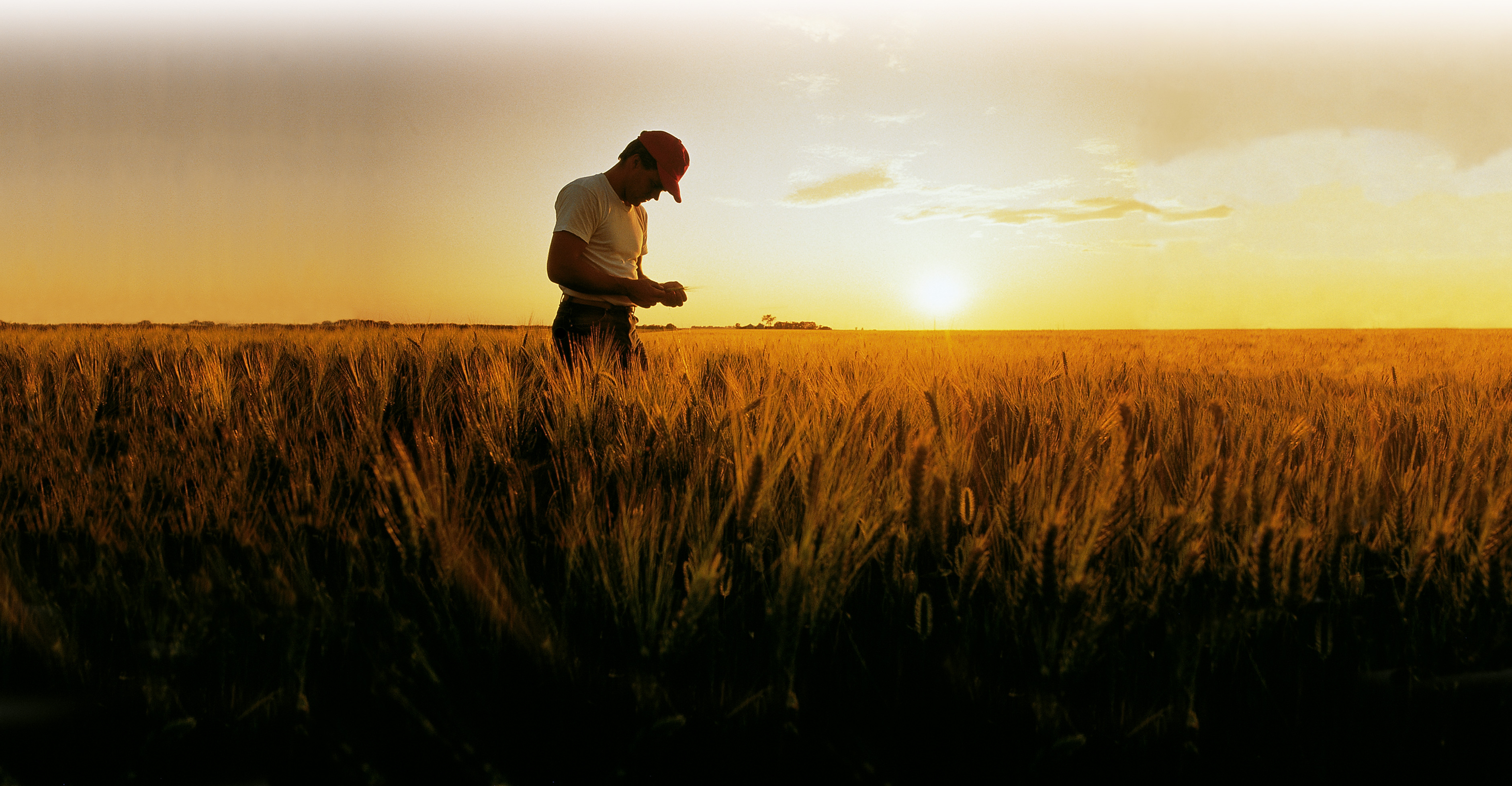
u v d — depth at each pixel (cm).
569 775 92
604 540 115
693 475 147
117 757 93
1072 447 164
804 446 150
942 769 93
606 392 198
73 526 130
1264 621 99
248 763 92
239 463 153
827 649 109
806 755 95
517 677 102
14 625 102
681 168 293
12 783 87
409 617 109
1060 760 92
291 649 93
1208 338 1616
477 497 144
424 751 92
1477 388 340
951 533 129
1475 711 101
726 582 109
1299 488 149
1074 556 98
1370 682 101
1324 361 689
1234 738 99
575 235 278
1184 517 117
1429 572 107
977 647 105
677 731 95
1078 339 1605
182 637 93
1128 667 98
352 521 138
